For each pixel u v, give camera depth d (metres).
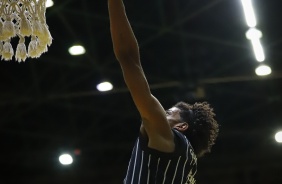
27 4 3.43
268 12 10.35
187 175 2.98
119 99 13.23
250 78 12.15
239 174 14.35
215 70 12.16
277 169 14.28
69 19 10.77
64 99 13.16
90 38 10.91
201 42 11.66
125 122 14.12
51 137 14.17
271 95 13.08
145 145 2.86
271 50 11.31
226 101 13.28
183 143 2.98
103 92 12.52
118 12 2.95
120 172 14.80
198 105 3.38
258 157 14.34
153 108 2.84
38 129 14.08
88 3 10.36
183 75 12.11
